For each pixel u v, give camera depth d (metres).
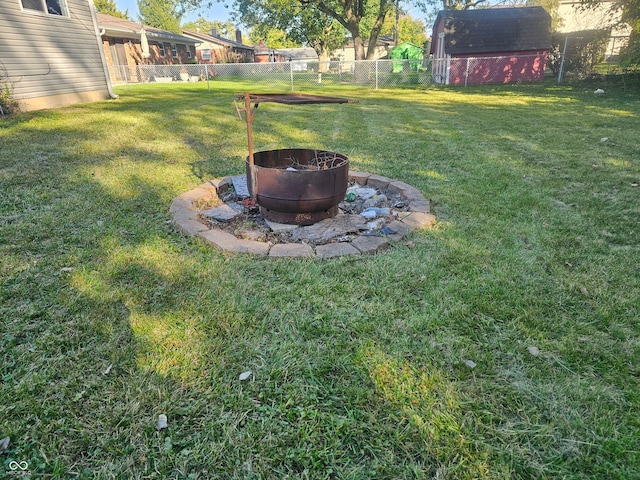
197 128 6.75
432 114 8.61
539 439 1.32
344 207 3.39
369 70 17.27
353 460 1.25
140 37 19.58
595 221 3.03
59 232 2.72
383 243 2.62
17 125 6.26
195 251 2.54
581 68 16.34
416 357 1.67
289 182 2.69
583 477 1.21
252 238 2.77
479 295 2.10
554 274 2.30
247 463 1.23
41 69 8.48
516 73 17.19
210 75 21.22
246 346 1.71
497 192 3.66
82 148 5.00
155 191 3.57
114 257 2.42
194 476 1.19
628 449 1.29
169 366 1.59
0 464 1.19
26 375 1.52
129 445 1.27
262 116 8.27
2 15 7.41
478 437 1.33
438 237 2.77
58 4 8.95
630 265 2.39
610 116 7.94
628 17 12.38
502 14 17.80
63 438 1.28
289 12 20.42
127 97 11.50
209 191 3.53
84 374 1.54
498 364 1.64
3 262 2.30
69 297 2.00
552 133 6.39
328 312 1.96
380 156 4.99
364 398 1.47
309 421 1.38
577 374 1.59
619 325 1.87
